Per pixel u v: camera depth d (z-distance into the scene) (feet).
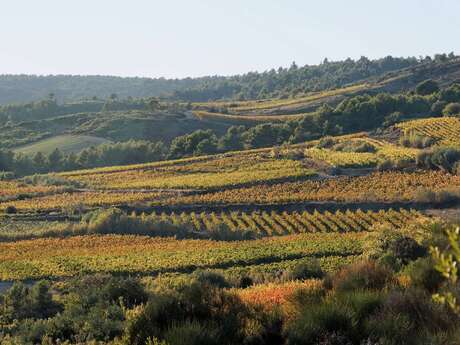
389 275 42.47
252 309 37.42
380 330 30.96
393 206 214.90
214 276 94.22
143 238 183.83
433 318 31.78
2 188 286.87
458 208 203.00
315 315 32.96
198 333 31.24
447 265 13.94
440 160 258.98
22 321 69.62
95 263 147.02
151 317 35.70
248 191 254.68
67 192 277.64
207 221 212.23
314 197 232.32
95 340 44.11
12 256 161.48
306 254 147.33
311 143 375.66
